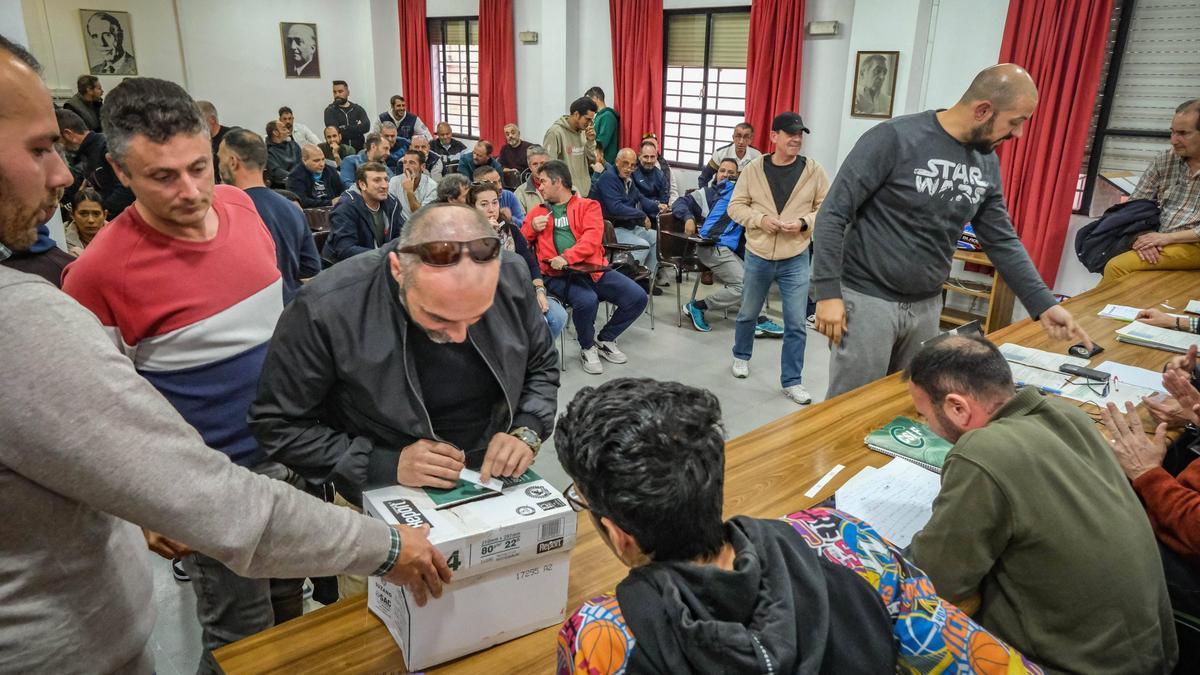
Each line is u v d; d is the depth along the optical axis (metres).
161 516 0.83
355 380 1.27
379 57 10.56
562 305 4.48
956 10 5.25
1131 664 1.26
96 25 8.72
